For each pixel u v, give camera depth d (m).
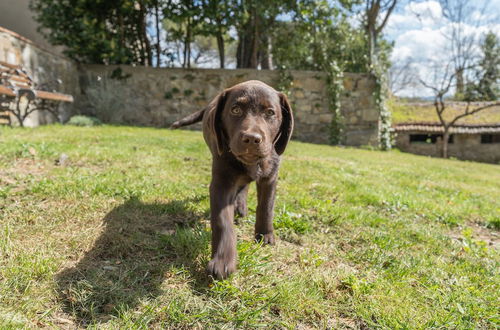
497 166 14.29
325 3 13.55
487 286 2.30
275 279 2.12
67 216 2.76
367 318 1.84
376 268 2.46
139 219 2.90
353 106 13.82
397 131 18.64
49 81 9.79
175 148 6.78
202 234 2.57
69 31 12.38
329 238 2.98
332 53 14.78
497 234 3.73
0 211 2.76
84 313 1.70
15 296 1.71
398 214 3.95
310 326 1.77
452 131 18.34
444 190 5.92
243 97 2.14
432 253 2.89
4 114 8.16
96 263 2.14
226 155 2.28
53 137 6.78
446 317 1.85
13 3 14.18
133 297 1.82
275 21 14.80
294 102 13.59
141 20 13.49
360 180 5.58
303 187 4.62
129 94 12.90
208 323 1.68
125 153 5.55
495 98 24.16
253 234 2.88
